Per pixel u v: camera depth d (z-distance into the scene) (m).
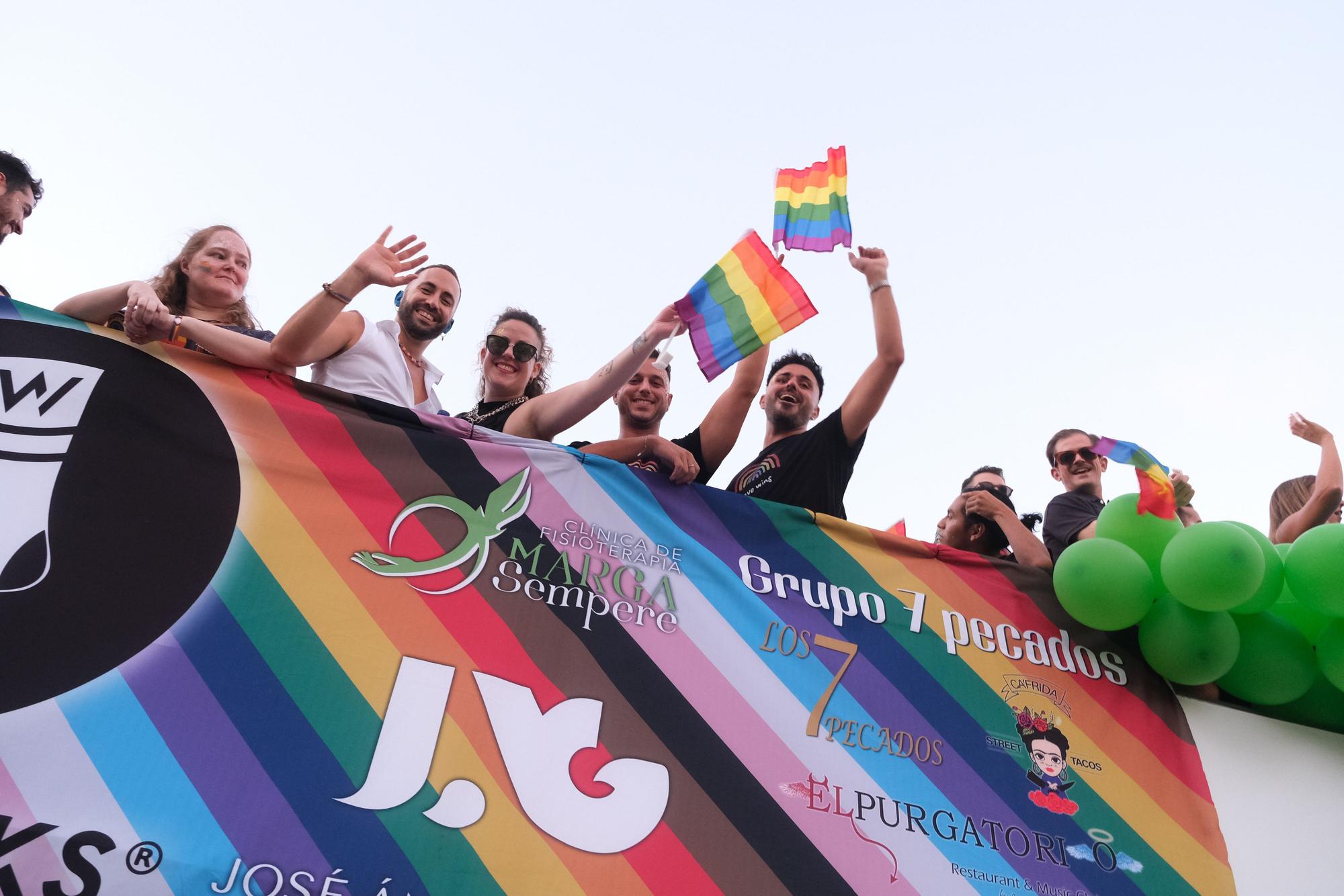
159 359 4.25
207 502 4.02
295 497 4.14
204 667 3.71
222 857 3.40
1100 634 5.06
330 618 3.94
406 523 4.24
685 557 4.59
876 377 5.23
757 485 5.32
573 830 3.80
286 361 4.41
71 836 3.30
